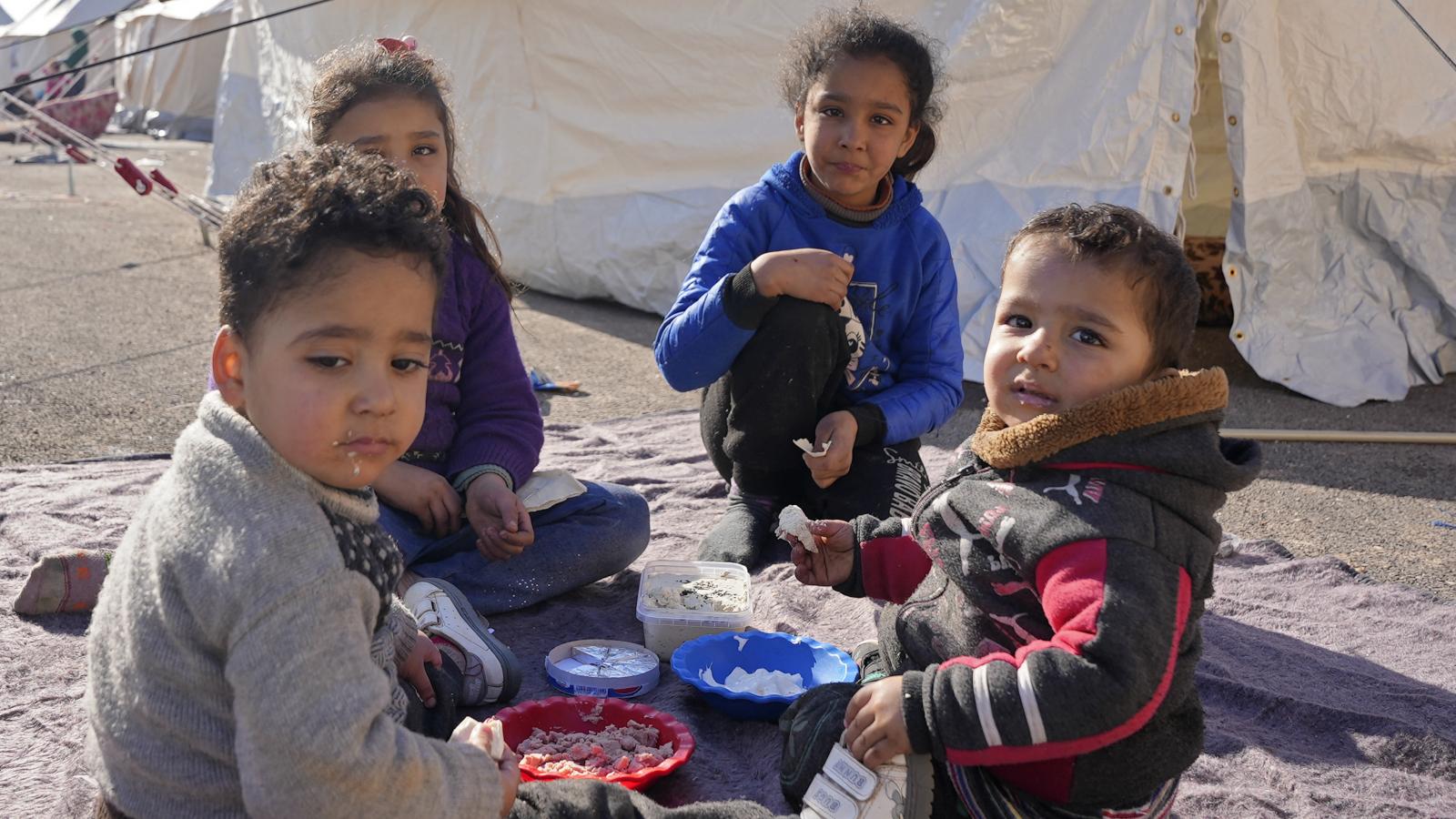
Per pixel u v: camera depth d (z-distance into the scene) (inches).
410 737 52.0
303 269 51.3
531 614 105.5
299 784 47.9
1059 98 203.5
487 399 107.3
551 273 268.8
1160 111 197.3
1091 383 62.1
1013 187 206.5
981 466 67.2
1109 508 58.5
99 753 55.1
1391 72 207.6
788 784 66.4
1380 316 214.2
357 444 52.7
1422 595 119.2
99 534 117.3
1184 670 58.5
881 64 115.2
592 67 248.7
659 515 136.6
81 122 483.5
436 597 89.5
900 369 126.3
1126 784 59.9
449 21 261.7
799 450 116.4
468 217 108.7
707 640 91.7
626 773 73.2
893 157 119.3
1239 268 209.9
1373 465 168.7
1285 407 198.2
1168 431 59.9
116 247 340.5
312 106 102.2
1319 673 99.7
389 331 53.0
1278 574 124.7
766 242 122.5
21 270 293.6
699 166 244.5
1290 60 207.0
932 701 58.1
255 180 56.4
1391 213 214.7
